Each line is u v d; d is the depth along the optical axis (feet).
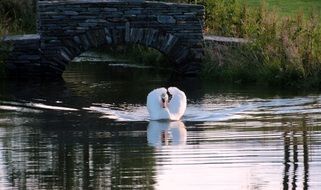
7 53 88.79
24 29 112.06
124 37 88.89
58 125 60.44
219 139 54.13
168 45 89.40
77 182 43.83
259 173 45.37
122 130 58.08
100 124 60.54
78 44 88.63
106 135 56.18
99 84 83.71
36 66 89.04
